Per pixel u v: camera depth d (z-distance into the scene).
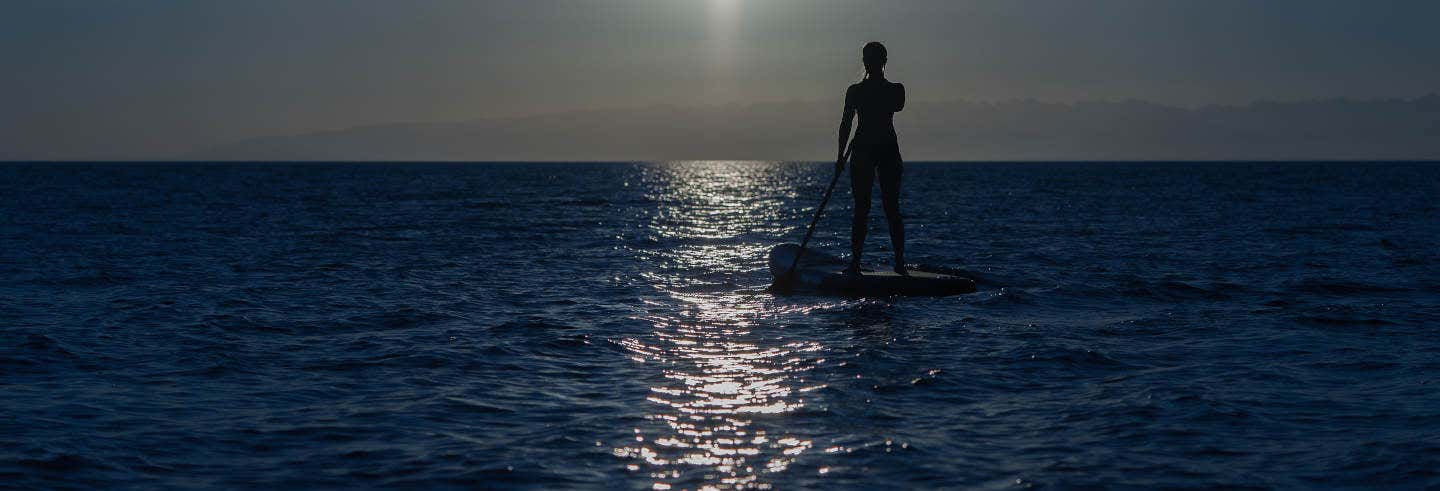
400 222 37.09
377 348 11.12
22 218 38.03
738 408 8.31
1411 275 18.44
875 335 11.95
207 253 23.78
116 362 10.27
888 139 15.59
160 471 6.64
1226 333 12.03
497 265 21.09
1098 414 8.05
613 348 11.16
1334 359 10.29
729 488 6.33
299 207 48.91
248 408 8.34
